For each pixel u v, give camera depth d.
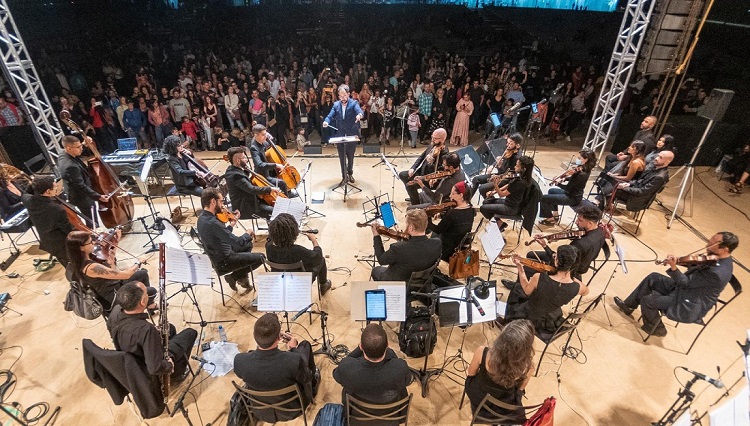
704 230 6.47
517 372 2.59
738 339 4.37
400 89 11.11
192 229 5.47
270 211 5.62
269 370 2.80
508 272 5.32
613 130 10.56
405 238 4.14
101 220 5.75
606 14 24.86
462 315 3.41
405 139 10.47
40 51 13.99
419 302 4.19
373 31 21.22
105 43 16.05
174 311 4.64
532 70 12.85
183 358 3.68
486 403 2.89
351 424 2.97
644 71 7.69
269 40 18.05
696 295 3.92
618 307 4.78
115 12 19.75
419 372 3.81
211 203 4.25
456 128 9.84
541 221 6.52
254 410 3.12
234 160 5.32
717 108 5.96
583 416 3.52
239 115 9.77
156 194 7.48
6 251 5.73
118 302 2.97
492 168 6.87
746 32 12.45
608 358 4.11
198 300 4.82
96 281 3.80
